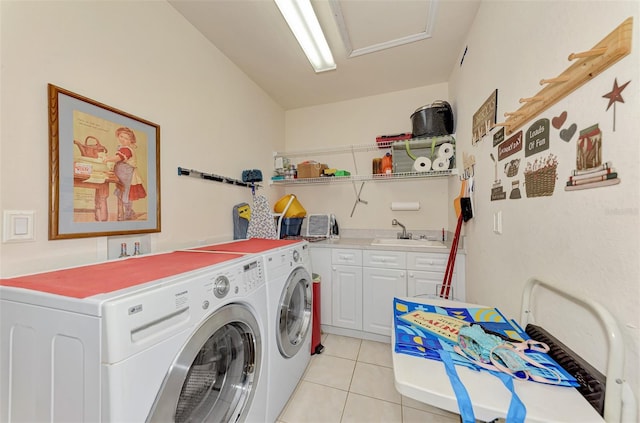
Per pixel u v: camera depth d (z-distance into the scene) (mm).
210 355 987
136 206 1320
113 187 1211
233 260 1093
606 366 612
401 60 2133
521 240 1028
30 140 933
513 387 615
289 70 2281
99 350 590
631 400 541
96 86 1153
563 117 777
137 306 649
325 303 2334
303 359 1664
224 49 1978
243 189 2254
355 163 2869
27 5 930
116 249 1238
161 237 1478
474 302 1656
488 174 1396
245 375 1102
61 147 1011
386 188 2738
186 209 1657
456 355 746
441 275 2006
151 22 1431
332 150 2910
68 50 1051
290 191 3102
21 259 906
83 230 1084
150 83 1421
